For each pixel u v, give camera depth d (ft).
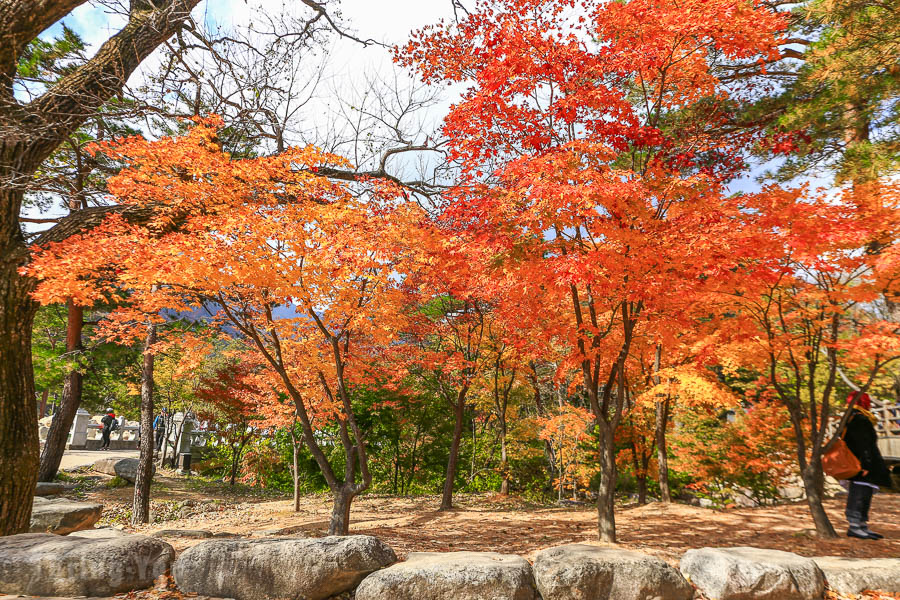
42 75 25.84
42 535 16.14
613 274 21.38
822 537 23.94
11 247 21.07
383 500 51.52
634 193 19.44
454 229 26.22
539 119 23.75
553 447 55.42
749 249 20.34
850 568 16.30
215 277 19.67
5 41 20.99
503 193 22.66
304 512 43.57
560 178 20.33
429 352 40.86
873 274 21.97
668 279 21.01
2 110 20.99
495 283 29.12
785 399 26.55
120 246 19.27
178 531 28.73
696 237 20.68
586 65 22.67
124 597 14.07
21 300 20.84
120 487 51.57
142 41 23.80
